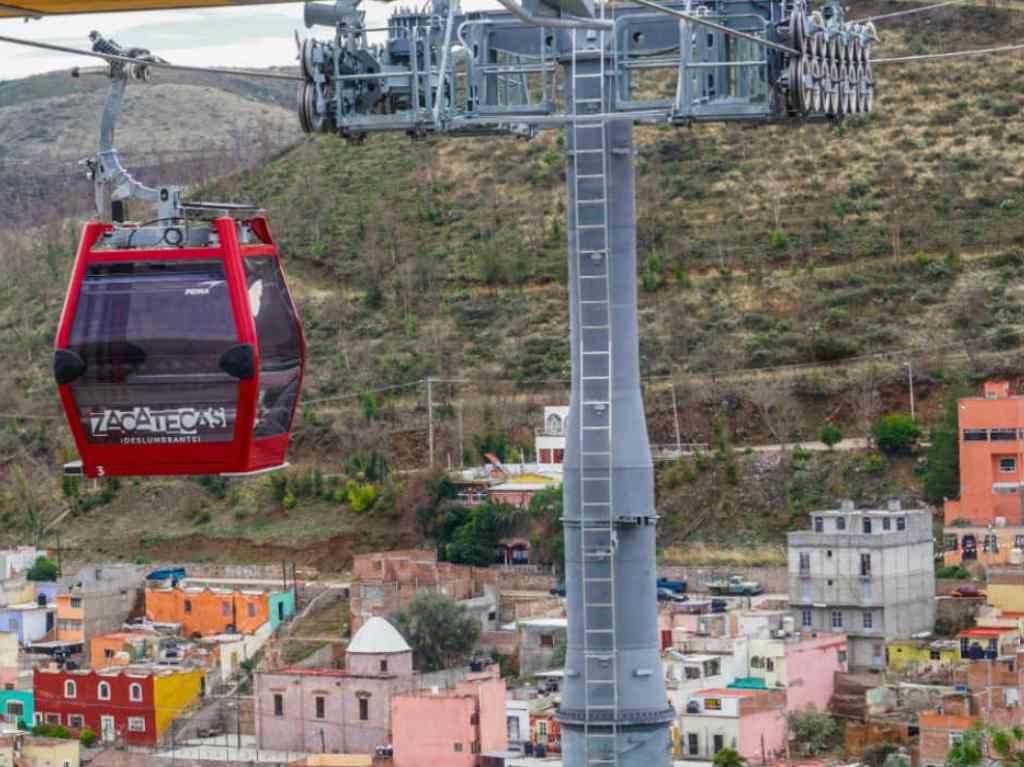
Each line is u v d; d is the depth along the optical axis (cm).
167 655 14575
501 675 14088
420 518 16962
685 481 16950
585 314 5628
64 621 15788
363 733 13088
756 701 11956
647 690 5653
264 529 18012
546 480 16862
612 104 5422
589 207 5588
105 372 4178
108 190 4338
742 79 5203
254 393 4181
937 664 13100
